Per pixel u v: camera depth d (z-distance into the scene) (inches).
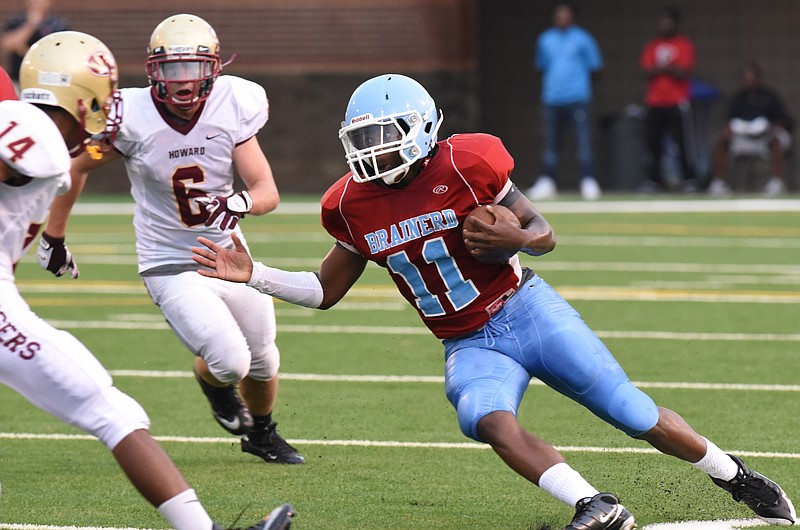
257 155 731.4
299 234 1919.3
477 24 2672.2
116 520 620.7
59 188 523.2
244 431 742.5
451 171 577.6
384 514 634.2
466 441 789.2
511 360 578.6
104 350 1090.7
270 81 2615.7
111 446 494.9
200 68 699.4
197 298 711.7
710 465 589.3
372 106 566.9
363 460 745.0
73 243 1854.1
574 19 2491.4
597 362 569.9
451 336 590.6
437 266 582.9
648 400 576.4
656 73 2486.5
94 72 553.9
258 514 637.3
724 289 1411.2
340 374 994.7
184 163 719.1
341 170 2630.4
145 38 2586.1
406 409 875.4
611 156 2640.3
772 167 2544.3
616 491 670.5
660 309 1279.5
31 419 859.4
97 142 708.0
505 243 556.7
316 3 2596.0
